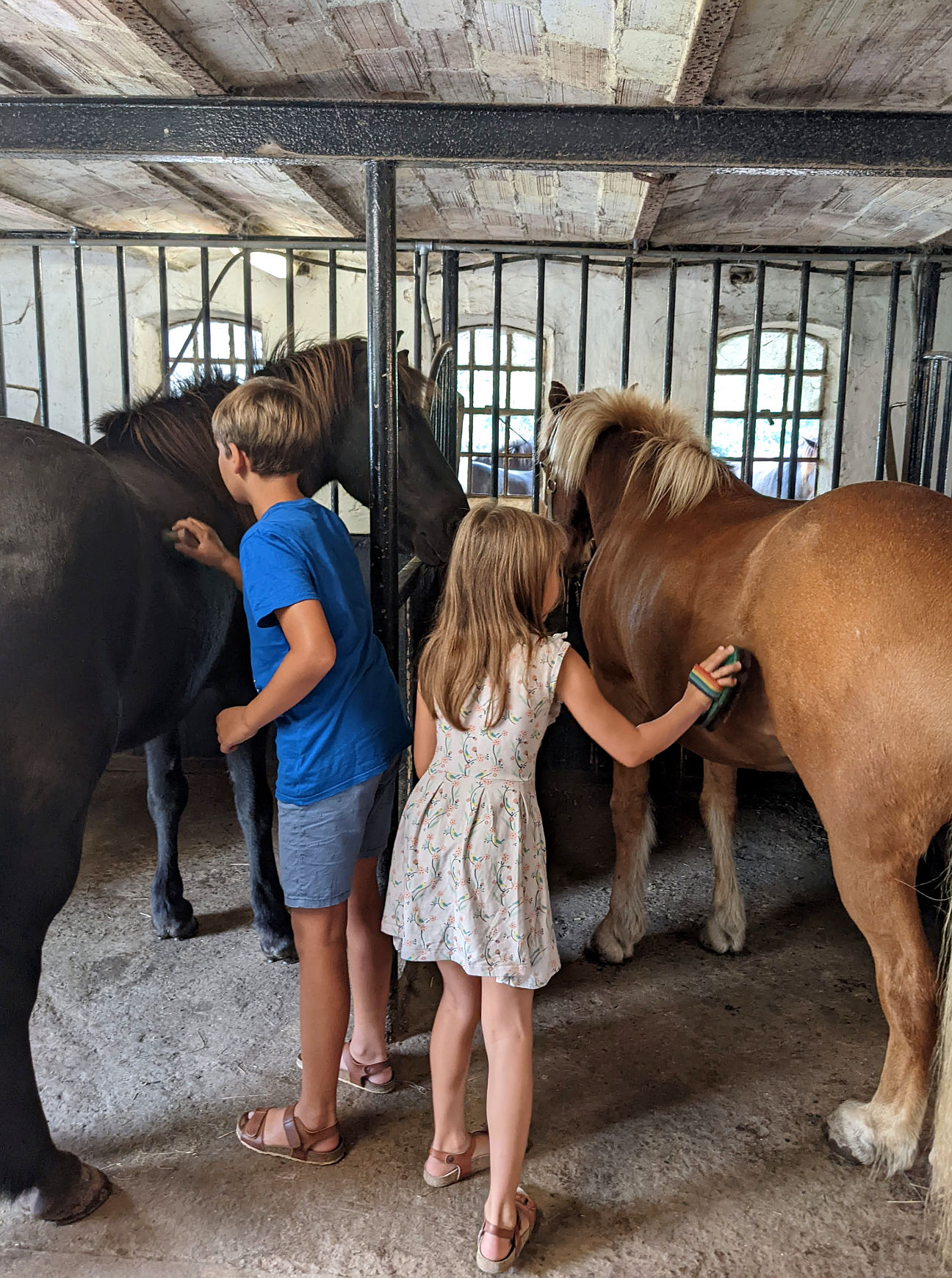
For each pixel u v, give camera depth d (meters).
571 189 3.06
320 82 2.41
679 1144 1.70
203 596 1.86
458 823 1.40
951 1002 1.33
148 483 1.87
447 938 1.40
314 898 1.51
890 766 1.37
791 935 2.55
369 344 1.81
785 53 2.00
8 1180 1.40
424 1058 1.94
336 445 2.30
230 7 1.96
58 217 3.55
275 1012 2.11
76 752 1.40
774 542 1.61
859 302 5.79
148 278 5.83
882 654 1.36
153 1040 2.00
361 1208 1.52
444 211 3.54
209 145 1.76
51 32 2.08
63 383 5.97
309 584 1.40
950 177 1.72
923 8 1.77
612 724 1.42
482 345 6.05
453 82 2.44
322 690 1.50
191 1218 1.50
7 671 1.31
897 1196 1.57
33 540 1.37
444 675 1.42
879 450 3.50
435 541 2.46
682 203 3.10
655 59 2.05
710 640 1.72
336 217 3.61
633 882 2.35
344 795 1.50
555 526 1.45
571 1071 1.92
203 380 2.18
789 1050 2.01
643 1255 1.44
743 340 5.96
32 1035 2.01
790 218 3.24
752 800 3.59
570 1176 1.61
